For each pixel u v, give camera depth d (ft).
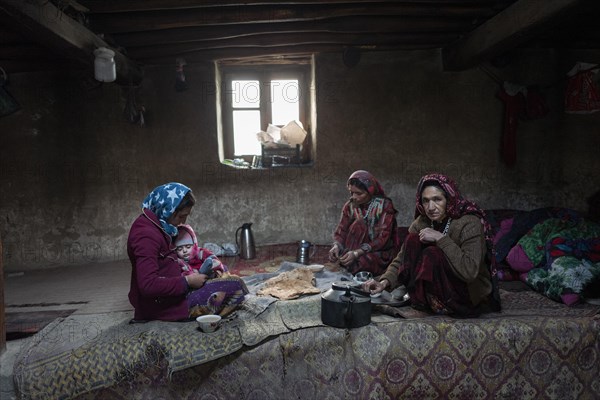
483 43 13.05
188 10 12.09
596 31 14.52
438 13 12.50
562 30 14.43
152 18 12.09
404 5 12.27
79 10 11.08
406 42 15.35
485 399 8.71
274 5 12.14
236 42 14.52
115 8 11.08
